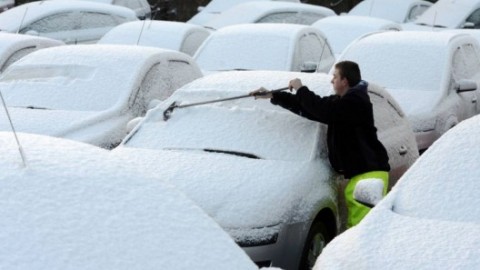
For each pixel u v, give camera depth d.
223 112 9.96
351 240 6.39
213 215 8.11
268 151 9.31
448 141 7.38
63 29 22.95
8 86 12.57
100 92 12.20
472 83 15.11
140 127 10.05
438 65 15.13
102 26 23.81
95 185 5.03
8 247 4.44
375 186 7.59
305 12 26.06
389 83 15.02
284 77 10.46
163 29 20.22
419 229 6.30
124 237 4.72
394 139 10.76
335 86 9.44
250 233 8.05
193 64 13.82
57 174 5.02
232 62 16.84
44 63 12.94
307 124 9.61
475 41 17.14
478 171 6.93
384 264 5.94
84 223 4.71
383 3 30.31
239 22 25.14
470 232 6.17
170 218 5.00
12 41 16.17
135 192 5.10
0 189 4.79
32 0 32.31
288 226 8.28
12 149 5.24
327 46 18.72
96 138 11.33
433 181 6.96
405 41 15.75
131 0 30.31
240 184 8.52
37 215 4.67
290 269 8.31
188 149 9.50
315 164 9.13
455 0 28.33
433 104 14.21
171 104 10.23
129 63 12.62
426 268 5.79
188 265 4.72
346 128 9.13
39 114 11.73
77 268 4.43
